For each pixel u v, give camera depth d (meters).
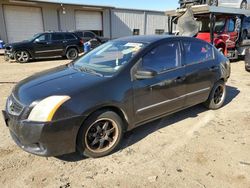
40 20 22.64
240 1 13.18
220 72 5.08
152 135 4.10
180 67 4.23
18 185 2.88
